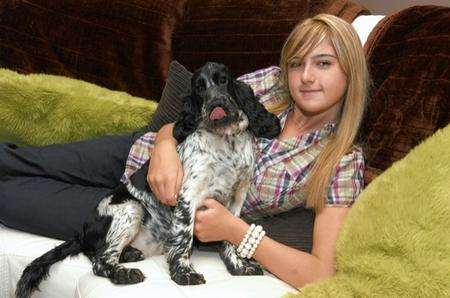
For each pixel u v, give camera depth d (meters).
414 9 2.14
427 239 1.31
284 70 1.95
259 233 1.71
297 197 1.85
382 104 1.94
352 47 1.79
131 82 2.75
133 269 1.65
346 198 1.75
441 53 1.85
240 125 1.74
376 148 1.88
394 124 1.86
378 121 1.92
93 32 2.79
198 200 1.74
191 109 1.78
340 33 1.78
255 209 1.93
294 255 1.68
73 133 2.45
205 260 1.83
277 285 1.62
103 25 2.79
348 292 1.37
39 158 2.19
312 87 1.80
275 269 1.68
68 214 2.03
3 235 2.04
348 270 1.42
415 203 1.37
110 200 1.86
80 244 1.85
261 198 1.88
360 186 1.79
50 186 2.13
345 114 1.83
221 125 1.68
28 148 2.25
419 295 1.28
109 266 1.70
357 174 1.80
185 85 2.29
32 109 2.44
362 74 1.82
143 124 2.45
